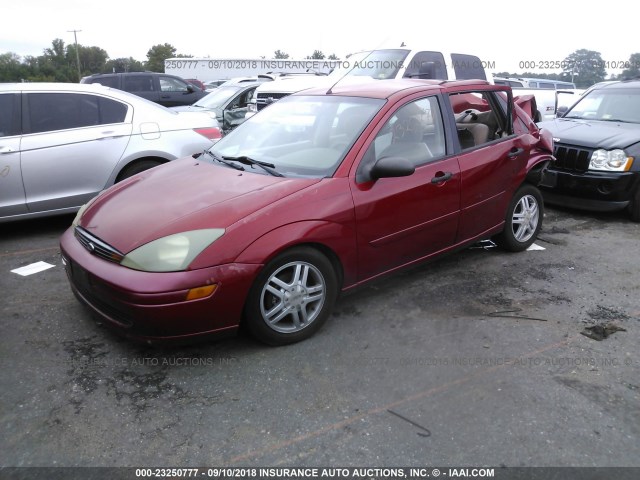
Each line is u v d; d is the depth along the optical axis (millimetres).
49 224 5902
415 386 2951
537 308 3922
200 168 3896
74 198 5406
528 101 5598
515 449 2486
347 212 3402
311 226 3221
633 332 3592
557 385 2977
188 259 2895
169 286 2840
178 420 2666
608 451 2482
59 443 2502
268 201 3189
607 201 6133
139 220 3172
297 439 2543
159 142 5789
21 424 2621
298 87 9734
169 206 3264
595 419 2699
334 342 3396
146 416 2691
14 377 2992
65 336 3438
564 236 5680
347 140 3674
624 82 7715
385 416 2705
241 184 3465
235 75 28375
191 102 15719
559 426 2643
